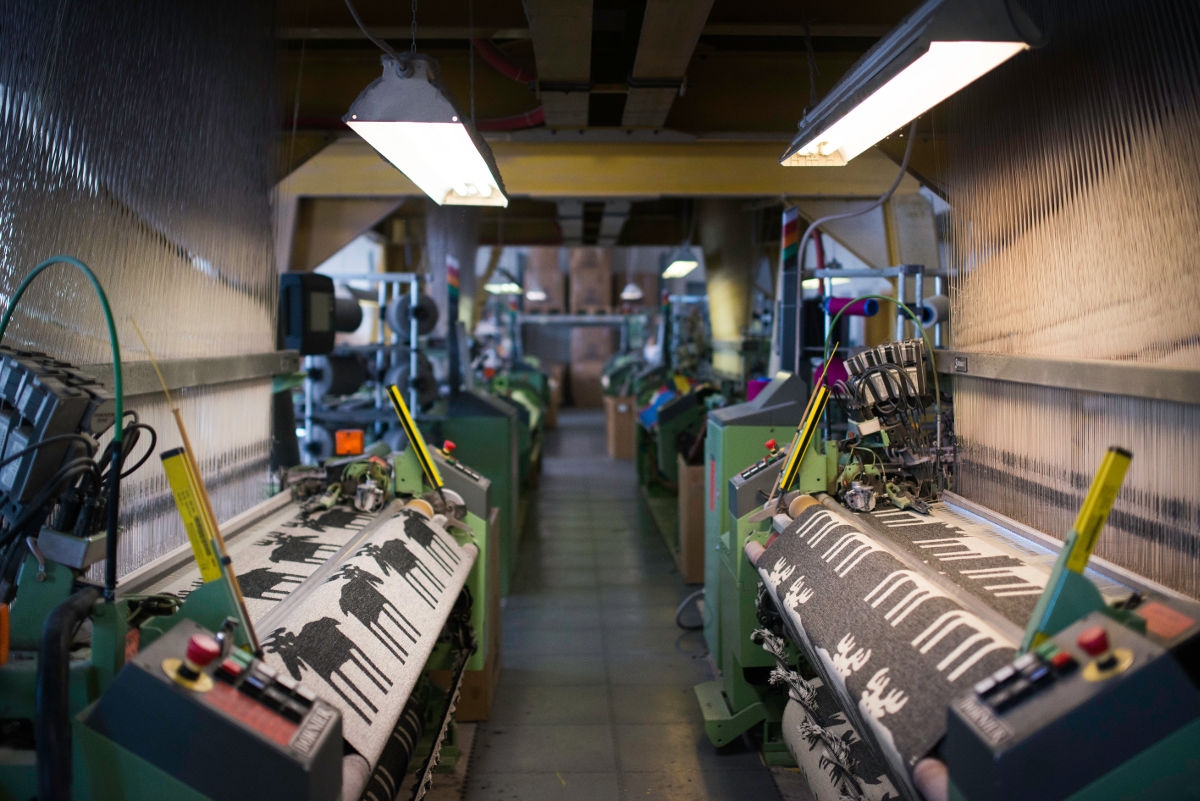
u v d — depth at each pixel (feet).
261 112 9.55
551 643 13.74
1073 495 6.82
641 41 8.96
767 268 23.53
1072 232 6.82
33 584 4.96
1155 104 5.82
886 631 5.18
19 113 5.77
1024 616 5.05
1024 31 5.00
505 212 27.45
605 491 27.20
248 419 9.12
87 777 4.16
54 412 4.98
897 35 5.57
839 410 12.20
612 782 9.41
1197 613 4.07
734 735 9.84
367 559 6.63
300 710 4.29
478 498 9.78
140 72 7.09
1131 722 3.65
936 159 10.32
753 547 8.41
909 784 4.44
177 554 6.84
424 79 6.63
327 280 11.73
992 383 8.02
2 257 5.59
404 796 7.87
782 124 13.23
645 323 45.52
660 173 15.64
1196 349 5.55
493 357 33.32
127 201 6.92
